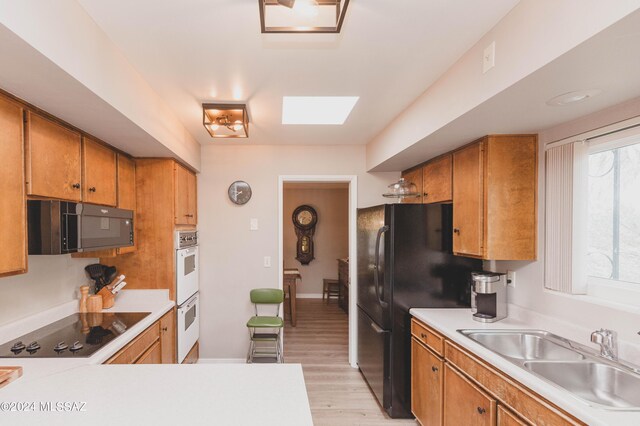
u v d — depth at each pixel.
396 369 2.63
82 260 2.61
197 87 2.14
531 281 2.18
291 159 3.66
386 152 2.99
